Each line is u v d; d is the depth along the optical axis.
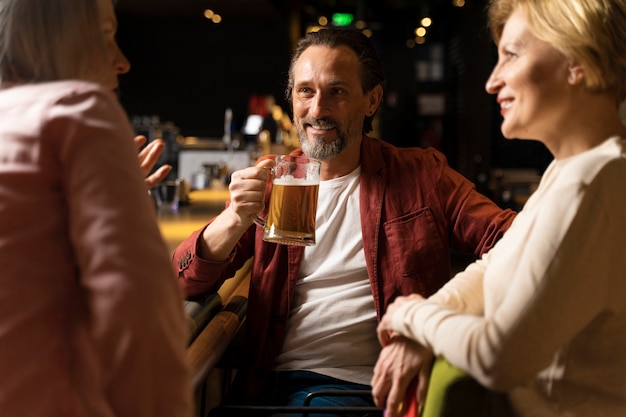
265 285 1.90
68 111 0.93
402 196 1.96
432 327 1.13
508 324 1.03
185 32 10.05
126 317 0.87
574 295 1.03
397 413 1.24
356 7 12.29
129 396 0.88
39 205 0.92
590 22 1.08
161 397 0.90
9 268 0.91
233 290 2.30
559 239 1.03
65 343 0.93
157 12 8.89
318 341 1.85
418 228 1.94
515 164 6.77
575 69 1.11
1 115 0.96
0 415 0.90
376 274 1.89
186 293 1.89
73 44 1.02
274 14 8.75
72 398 0.91
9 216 0.91
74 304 0.94
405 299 1.25
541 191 1.16
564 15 1.09
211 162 5.29
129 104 10.16
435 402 1.13
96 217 0.90
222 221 1.84
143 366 0.88
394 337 1.25
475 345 1.04
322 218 1.94
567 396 1.13
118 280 0.88
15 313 0.90
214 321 1.81
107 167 0.91
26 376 0.90
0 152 0.93
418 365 1.22
